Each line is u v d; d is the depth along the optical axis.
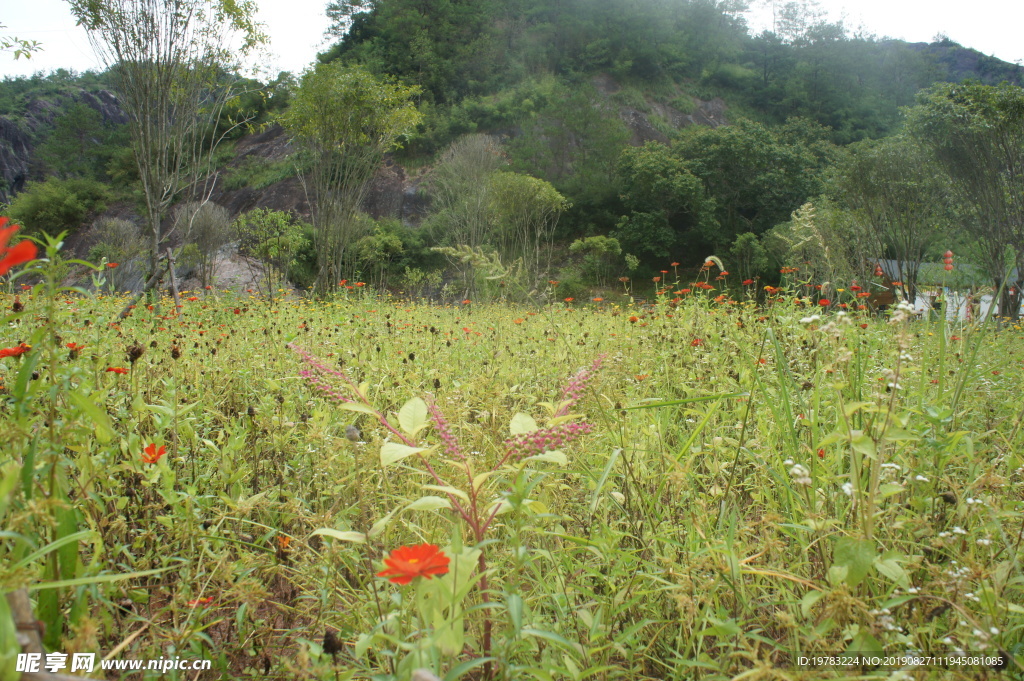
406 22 69.62
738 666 1.50
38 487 1.26
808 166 48.44
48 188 50.50
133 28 10.57
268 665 1.55
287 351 4.09
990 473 1.67
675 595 1.49
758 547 1.69
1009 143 19.14
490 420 2.19
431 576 1.15
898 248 21.22
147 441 1.95
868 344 2.61
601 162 52.00
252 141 57.25
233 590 1.52
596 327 6.01
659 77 71.75
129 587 1.70
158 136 10.94
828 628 1.27
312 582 1.79
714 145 45.56
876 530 1.69
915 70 86.12
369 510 2.04
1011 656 1.22
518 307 8.28
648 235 43.69
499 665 1.39
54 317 1.38
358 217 26.23
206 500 1.91
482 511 1.50
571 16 73.25
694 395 3.03
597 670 1.33
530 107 58.78
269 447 2.62
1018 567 1.49
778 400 2.53
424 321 7.79
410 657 1.18
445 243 35.94
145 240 27.58
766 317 4.05
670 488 2.06
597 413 2.35
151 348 3.64
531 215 34.31
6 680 0.76
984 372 2.49
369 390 2.94
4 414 1.96
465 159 33.84
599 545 1.69
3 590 0.89
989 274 18.41
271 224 24.48
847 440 1.49
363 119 21.11
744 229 46.16
